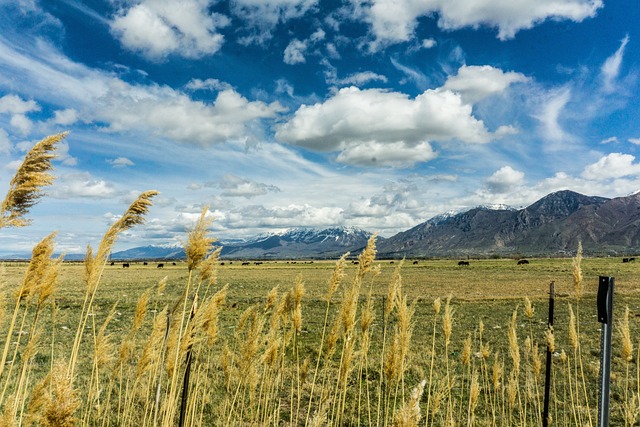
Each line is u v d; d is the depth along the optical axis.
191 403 5.67
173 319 5.00
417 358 14.80
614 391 11.25
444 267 98.69
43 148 3.43
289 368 11.73
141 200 4.22
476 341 18.23
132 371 9.10
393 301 5.14
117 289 40.84
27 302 4.14
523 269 81.19
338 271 5.27
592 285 40.31
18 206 3.46
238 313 23.95
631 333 18.83
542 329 20.72
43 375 10.36
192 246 3.98
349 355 5.21
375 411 9.15
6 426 3.46
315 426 4.77
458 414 8.61
